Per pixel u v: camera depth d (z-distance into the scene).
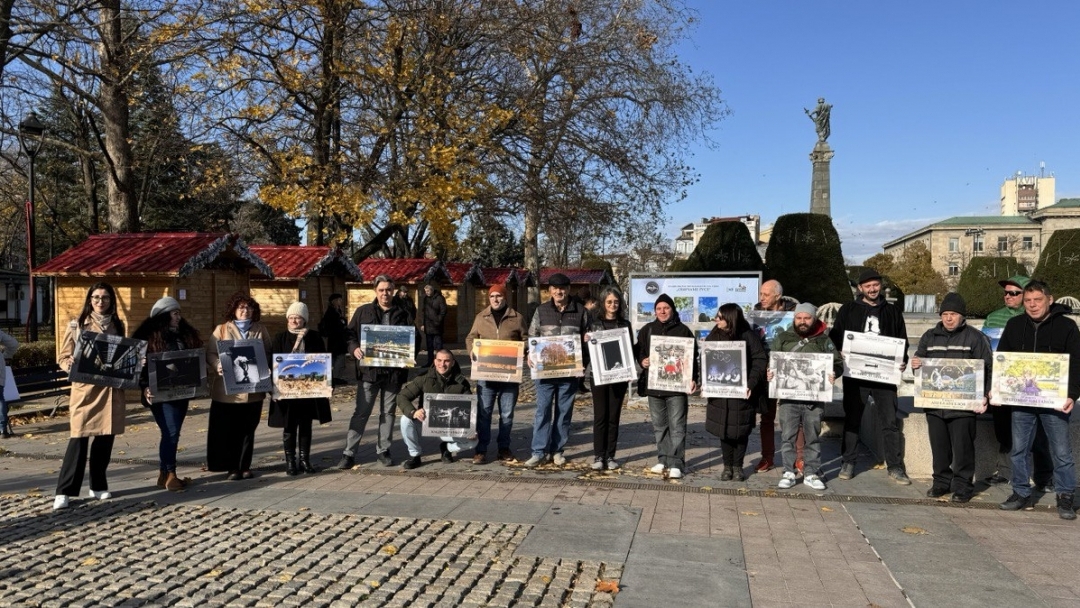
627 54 20.75
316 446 9.12
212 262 14.86
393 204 18.12
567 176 20.44
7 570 4.89
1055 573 4.78
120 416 6.64
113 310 6.79
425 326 18.69
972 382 6.38
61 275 13.48
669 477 7.35
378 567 4.89
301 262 18.58
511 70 20.14
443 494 6.75
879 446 8.15
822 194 25.06
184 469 7.92
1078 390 6.02
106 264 13.56
